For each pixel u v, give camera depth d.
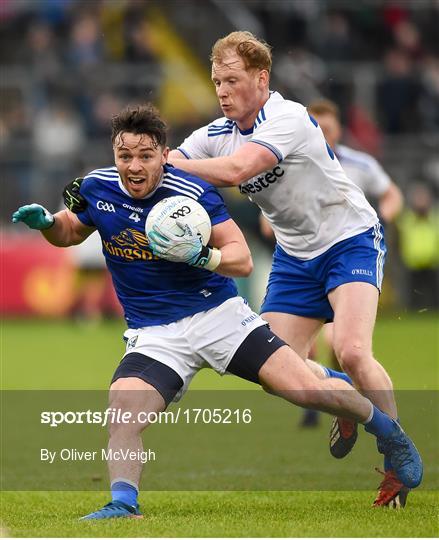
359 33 91.75
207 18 88.38
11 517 20.94
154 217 20.09
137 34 83.38
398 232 73.81
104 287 72.19
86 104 79.88
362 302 22.67
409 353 50.66
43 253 72.81
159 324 21.08
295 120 22.39
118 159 20.14
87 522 19.50
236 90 22.12
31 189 75.69
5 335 63.56
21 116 77.81
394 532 18.83
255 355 20.86
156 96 82.06
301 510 21.58
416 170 79.44
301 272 24.03
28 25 88.12
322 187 23.25
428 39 94.00
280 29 88.19
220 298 21.20
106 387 41.34
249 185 23.30
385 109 83.06
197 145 23.47
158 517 20.38
